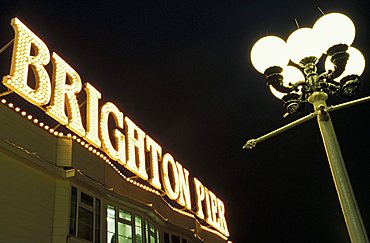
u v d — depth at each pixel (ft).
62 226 45.91
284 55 24.62
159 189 75.00
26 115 46.70
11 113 44.75
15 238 40.70
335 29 23.11
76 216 48.06
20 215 42.04
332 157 22.71
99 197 53.47
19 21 51.72
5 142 41.50
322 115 23.89
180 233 74.33
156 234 66.08
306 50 24.12
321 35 23.44
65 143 50.98
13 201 41.70
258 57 24.91
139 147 72.02
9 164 42.55
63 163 49.62
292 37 24.44
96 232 50.88
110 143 62.85
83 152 52.95
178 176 84.74
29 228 42.65
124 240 56.03
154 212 63.05
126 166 66.18
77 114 56.44
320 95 24.29
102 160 56.54
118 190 59.06
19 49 49.80
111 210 55.31
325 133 23.48
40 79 51.13
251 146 27.25
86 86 62.69
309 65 24.67
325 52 23.90
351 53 25.23
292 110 24.77
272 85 24.82
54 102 53.16
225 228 102.89
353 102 24.36
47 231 44.86
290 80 25.32
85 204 50.44
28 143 45.93
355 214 20.95
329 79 24.76
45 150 48.32
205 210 96.58
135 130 73.26
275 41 24.72
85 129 59.26
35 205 44.19
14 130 44.47
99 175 54.85
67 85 56.95
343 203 21.43
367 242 20.33
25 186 43.68
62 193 47.60
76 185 49.65
